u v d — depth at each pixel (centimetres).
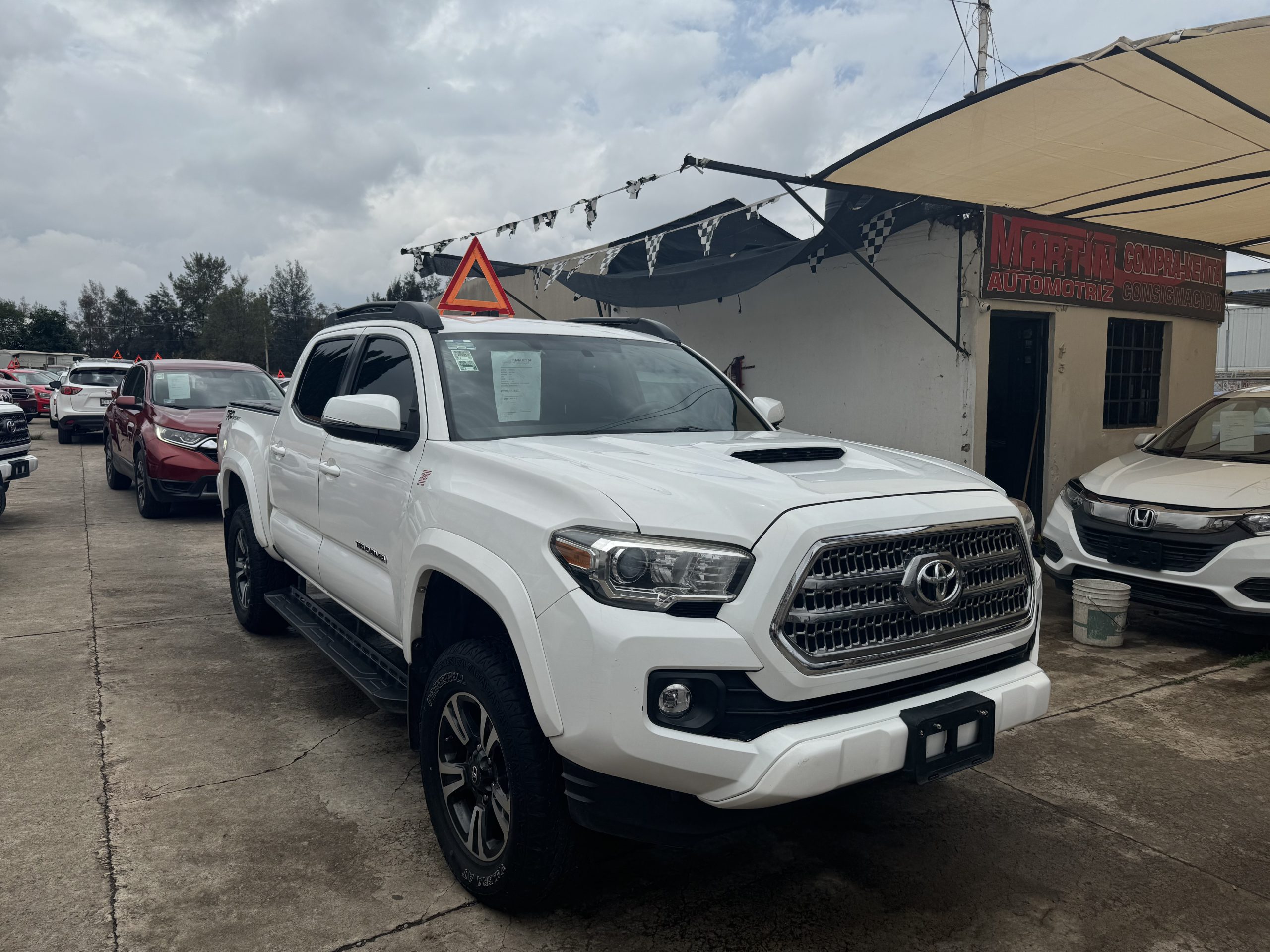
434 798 286
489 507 261
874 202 729
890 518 236
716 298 839
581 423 340
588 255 863
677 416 362
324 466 392
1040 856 303
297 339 9188
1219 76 450
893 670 237
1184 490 539
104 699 438
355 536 357
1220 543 504
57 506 1077
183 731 399
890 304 816
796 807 240
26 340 9300
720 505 232
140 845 302
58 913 263
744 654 218
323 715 421
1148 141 550
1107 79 454
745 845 309
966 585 253
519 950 249
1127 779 362
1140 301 870
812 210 649
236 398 1048
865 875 290
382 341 383
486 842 269
